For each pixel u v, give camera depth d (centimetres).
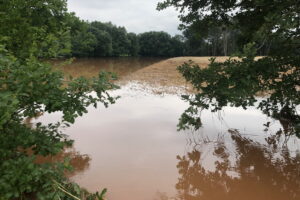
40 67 335
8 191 283
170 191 501
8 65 312
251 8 729
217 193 502
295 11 516
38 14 721
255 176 573
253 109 1095
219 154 680
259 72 600
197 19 820
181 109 1122
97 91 375
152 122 927
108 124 895
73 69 3173
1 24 540
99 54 7531
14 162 297
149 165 606
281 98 706
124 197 473
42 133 381
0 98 260
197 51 7825
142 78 2175
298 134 699
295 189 522
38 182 325
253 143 745
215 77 614
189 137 785
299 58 638
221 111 1058
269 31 559
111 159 629
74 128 841
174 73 2336
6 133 350
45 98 341
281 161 643
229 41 6100
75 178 534
